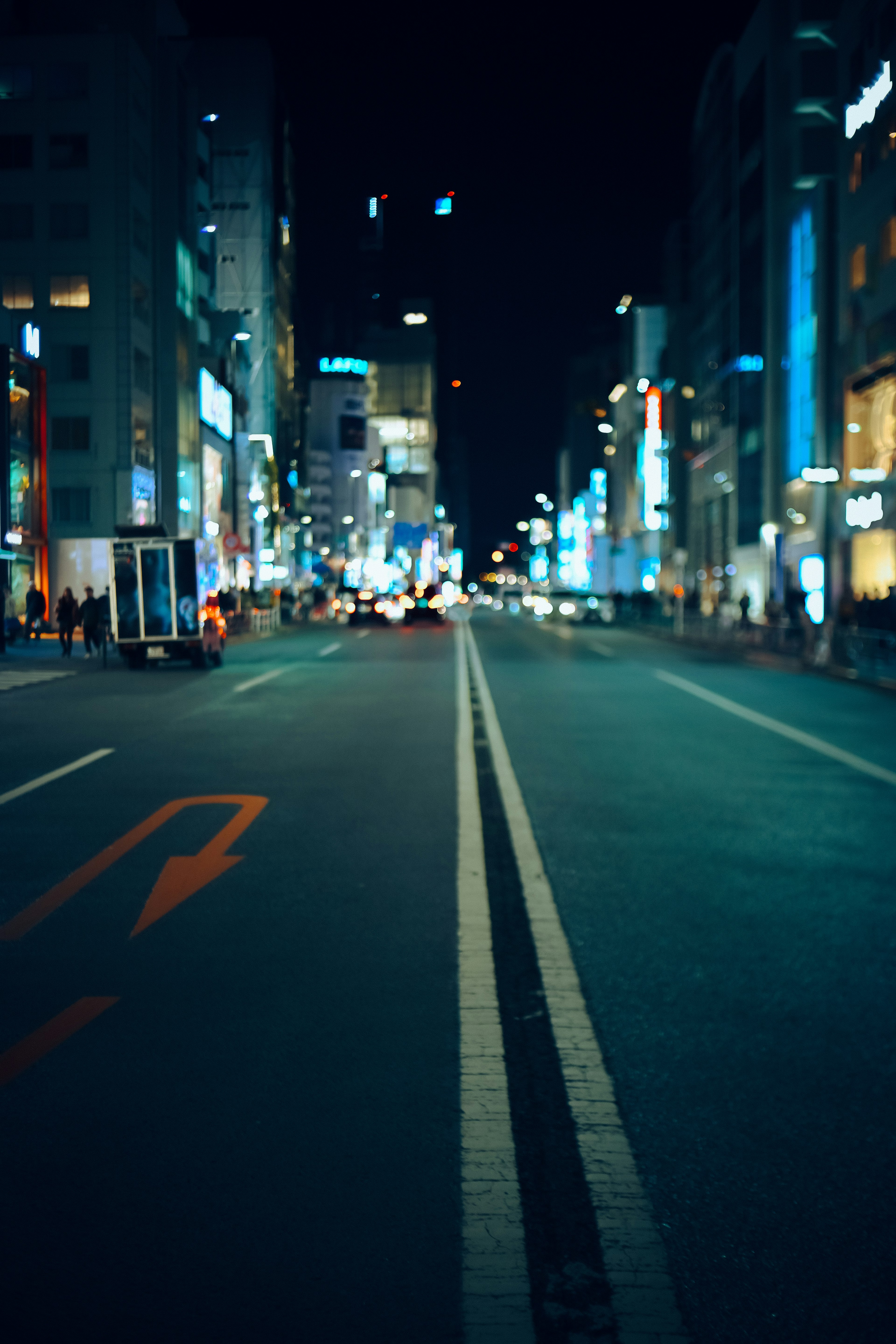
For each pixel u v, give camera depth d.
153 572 27.08
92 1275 2.88
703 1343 2.63
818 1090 4.09
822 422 51.06
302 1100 3.93
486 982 5.21
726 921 6.36
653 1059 4.36
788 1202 3.28
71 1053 4.36
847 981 5.34
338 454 159.62
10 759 12.57
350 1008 4.87
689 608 67.75
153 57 62.19
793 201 58.75
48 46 57.81
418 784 10.92
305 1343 2.62
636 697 20.64
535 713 17.66
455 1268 2.92
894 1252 3.03
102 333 58.12
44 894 6.82
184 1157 3.51
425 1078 4.12
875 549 41.34
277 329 104.50
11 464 44.91
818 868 7.66
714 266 77.31
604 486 146.12
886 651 23.52
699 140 83.62
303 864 7.61
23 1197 3.27
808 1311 2.76
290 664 29.53
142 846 8.14
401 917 6.32
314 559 137.62
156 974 5.34
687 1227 3.14
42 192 58.12
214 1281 2.85
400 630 56.75
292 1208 3.21
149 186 61.62
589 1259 2.96
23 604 46.91
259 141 98.56
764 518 61.66
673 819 9.32
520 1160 3.51
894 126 39.94
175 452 64.44
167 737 14.50
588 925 6.26
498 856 7.93
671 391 95.12
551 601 71.12
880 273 41.09
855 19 43.78
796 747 13.84
